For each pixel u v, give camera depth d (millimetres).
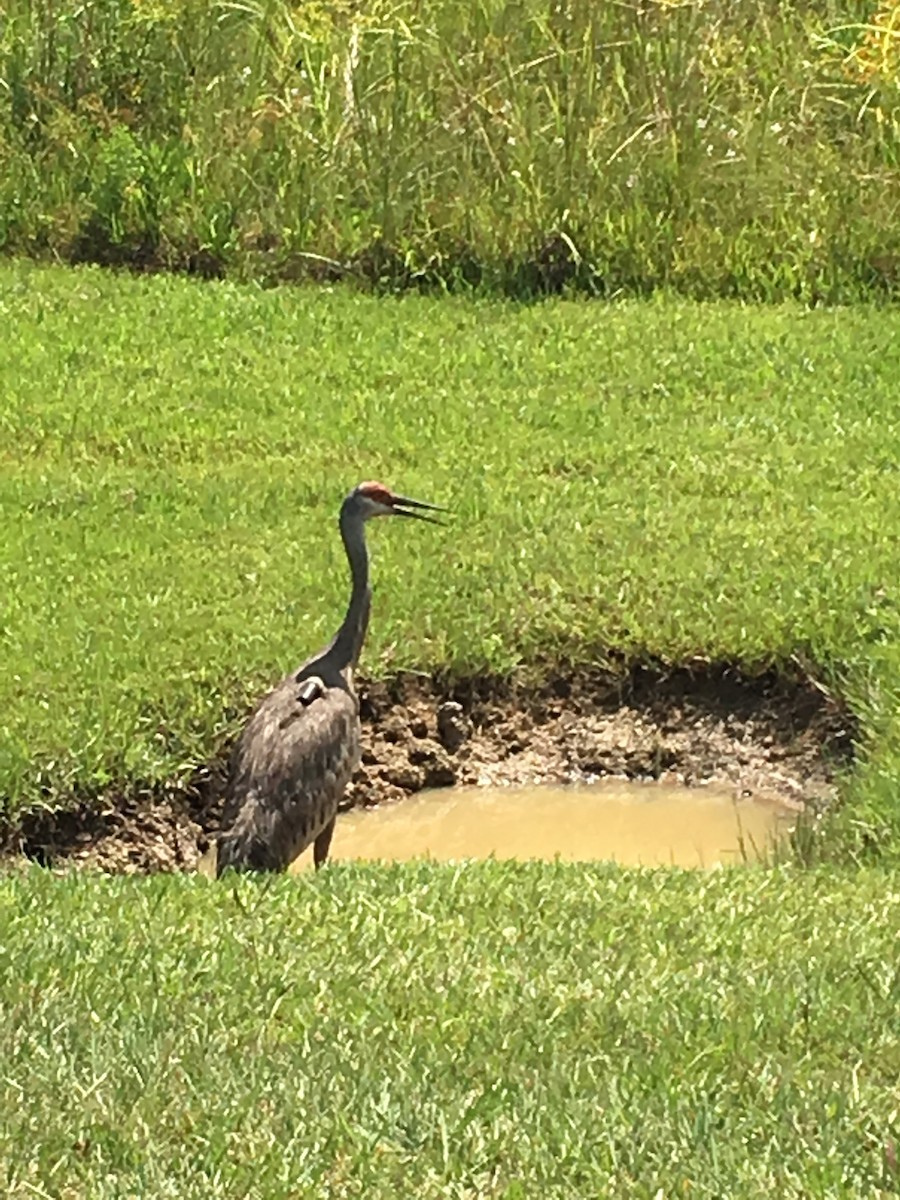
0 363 14453
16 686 10039
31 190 16953
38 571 11320
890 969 7047
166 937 7223
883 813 9117
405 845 9930
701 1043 6430
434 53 16953
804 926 7547
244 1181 5609
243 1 17844
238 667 10273
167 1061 6242
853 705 10195
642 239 16188
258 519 12086
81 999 6648
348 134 16812
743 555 11477
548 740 10539
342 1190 5590
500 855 9773
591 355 14742
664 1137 5836
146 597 11016
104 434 13359
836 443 13195
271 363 14617
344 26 17609
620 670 10695
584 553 11531
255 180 16797
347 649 9398
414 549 11602
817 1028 6543
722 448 13148
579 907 7691
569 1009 6684
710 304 15766
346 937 7254
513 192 16359
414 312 15625
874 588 11062
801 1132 5891
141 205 16812
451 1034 6504
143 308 15586
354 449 13172
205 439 13328
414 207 16422
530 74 16812
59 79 17438
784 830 9750
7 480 12578
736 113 16797
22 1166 5680
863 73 16672
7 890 7773
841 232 16125
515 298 15969
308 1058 6289
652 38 16734
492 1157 5746
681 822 10031
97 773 9531
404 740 10453
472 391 14148
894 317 15438
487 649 10688
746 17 17359
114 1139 5801
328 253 16500
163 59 17484
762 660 10609
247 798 8703
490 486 12547
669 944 7293
